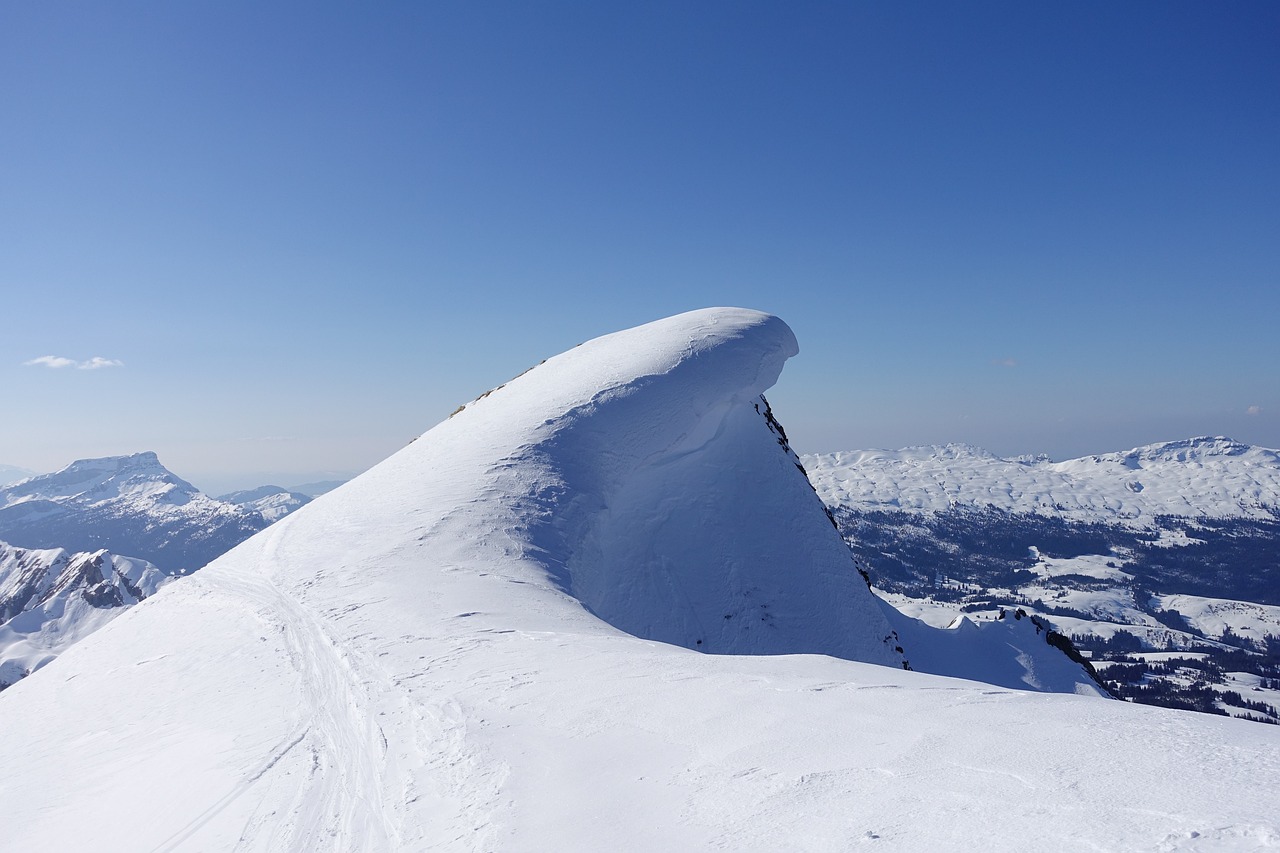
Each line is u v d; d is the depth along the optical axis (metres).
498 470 32.38
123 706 18.70
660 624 31.03
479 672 14.40
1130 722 7.79
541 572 25.20
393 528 28.97
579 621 19.39
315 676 16.20
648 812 7.44
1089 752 6.99
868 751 7.89
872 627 38.03
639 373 39.25
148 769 13.69
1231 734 7.09
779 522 38.56
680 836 6.78
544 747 9.90
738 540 36.41
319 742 12.34
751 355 42.56
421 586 22.77
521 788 8.71
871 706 9.49
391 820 9.01
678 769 8.38
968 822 5.89
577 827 7.41
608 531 32.47
